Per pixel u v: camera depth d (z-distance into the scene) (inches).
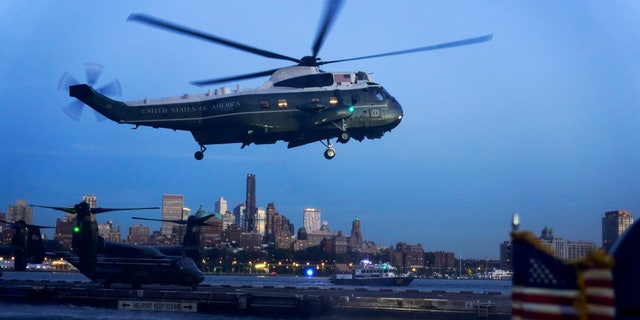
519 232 328.8
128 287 2728.8
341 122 1941.4
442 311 1845.5
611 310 297.9
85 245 2335.1
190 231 2815.0
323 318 1940.2
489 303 1831.9
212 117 1920.5
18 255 3245.6
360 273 6092.5
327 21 1897.1
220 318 2020.2
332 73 1968.5
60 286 2588.6
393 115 1978.3
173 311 2073.1
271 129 1914.4
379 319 1888.5
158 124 1930.4
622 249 316.8
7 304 2224.4
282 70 1963.6
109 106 1908.2
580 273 307.3
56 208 2331.4
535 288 322.0
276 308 1983.3
